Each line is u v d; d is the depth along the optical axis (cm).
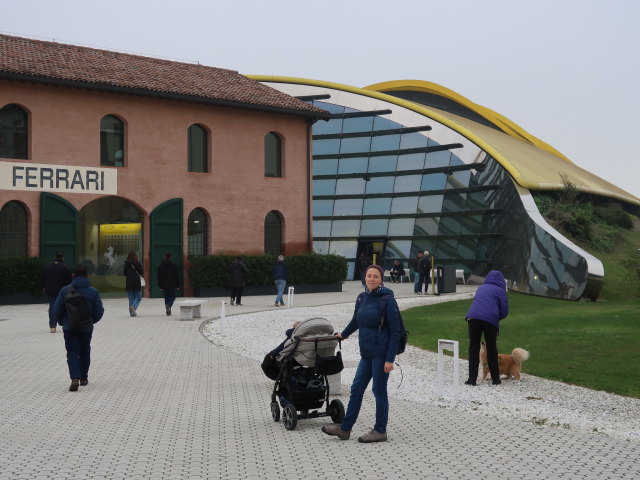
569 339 1528
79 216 2759
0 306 2445
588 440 754
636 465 654
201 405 941
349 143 4628
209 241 3080
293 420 799
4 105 2570
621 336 1540
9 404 945
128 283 2131
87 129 2756
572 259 2755
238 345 1552
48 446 730
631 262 2803
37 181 2642
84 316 1040
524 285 3212
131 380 1126
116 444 740
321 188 4597
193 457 689
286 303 2650
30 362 1296
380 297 748
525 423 841
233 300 2533
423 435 780
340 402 827
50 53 2880
